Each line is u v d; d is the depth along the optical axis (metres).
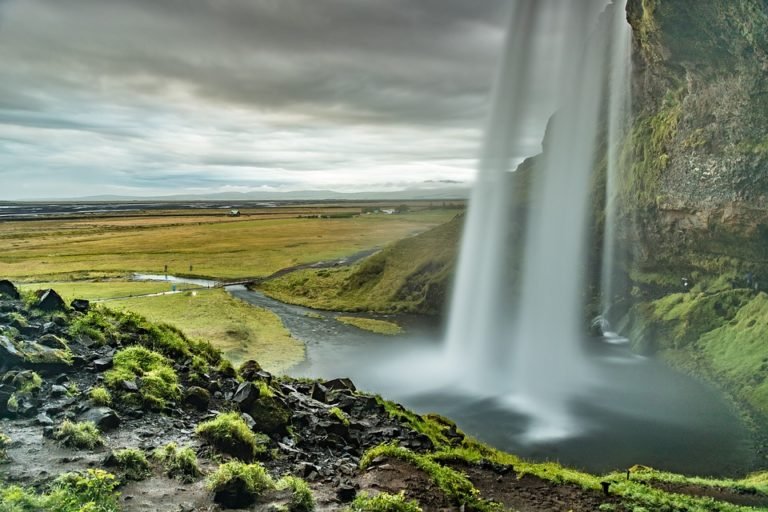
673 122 55.19
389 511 11.52
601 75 77.00
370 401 23.08
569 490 17.59
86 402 14.13
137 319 21.19
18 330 17.17
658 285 56.12
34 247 130.00
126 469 11.29
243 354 45.34
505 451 28.25
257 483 11.42
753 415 32.91
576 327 56.84
